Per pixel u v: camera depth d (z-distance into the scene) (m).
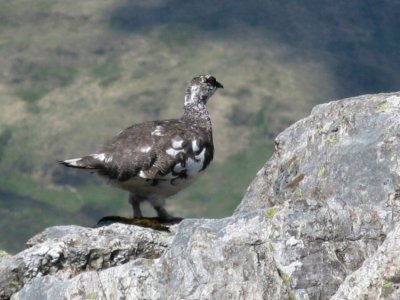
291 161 11.46
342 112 11.16
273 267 8.97
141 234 10.65
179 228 9.59
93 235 10.54
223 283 8.94
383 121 10.67
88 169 11.86
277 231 9.14
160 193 12.16
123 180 11.86
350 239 9.14
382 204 9.95
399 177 10.04
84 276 9.40
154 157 11.77
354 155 10.54
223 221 9.41
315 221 9.19
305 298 8.74
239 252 9.07
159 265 9.27
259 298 8.80
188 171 12.04
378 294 8.27
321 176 10.74
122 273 9.27
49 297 9.46
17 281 10.16
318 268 8.93
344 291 8.45
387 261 8.38
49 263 10.27
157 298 9.05
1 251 10.81
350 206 9.34
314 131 11.35
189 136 12.11
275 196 11.42
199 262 9.10
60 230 11.41
